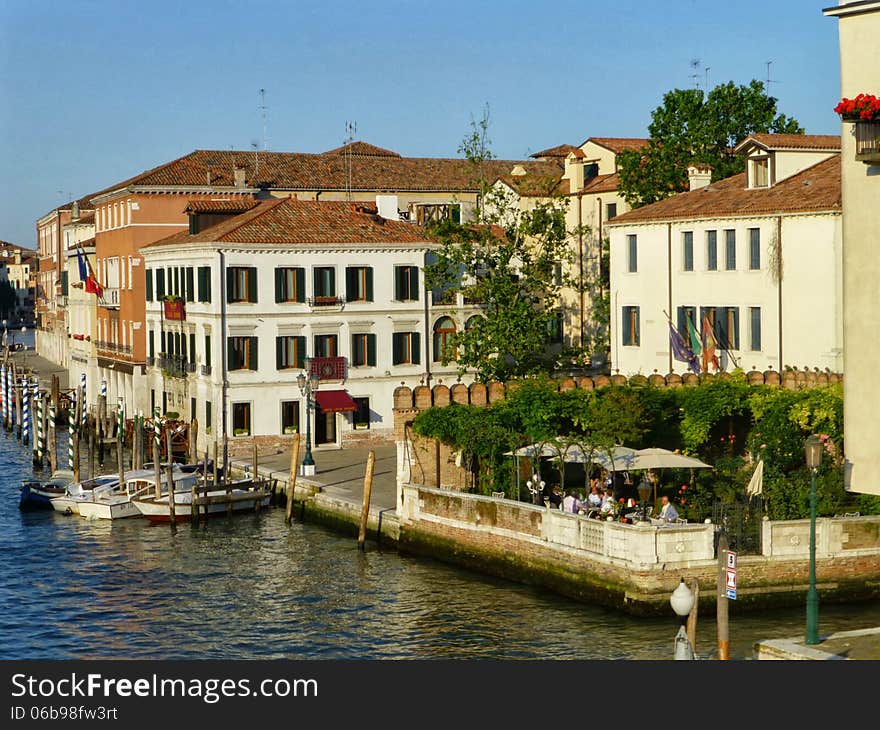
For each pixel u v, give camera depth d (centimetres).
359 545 4747
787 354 5325
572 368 7281
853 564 3788
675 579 3644
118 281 8525
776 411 4419
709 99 7681
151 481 5688
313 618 3859
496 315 6231
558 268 7688
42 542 5091
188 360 6888
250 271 6488
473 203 8406
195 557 4741
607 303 6581
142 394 7925
